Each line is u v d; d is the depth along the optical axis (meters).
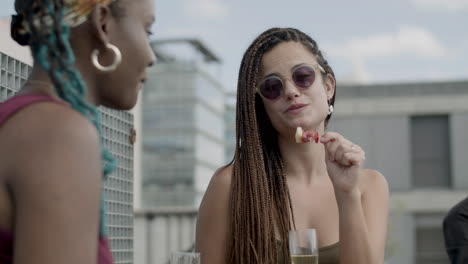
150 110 25.02
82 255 0.80
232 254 1.92
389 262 20.12
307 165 2.00
